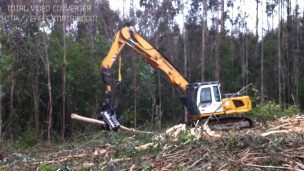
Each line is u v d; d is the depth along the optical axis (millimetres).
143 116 26219
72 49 23766
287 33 40719
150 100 26562
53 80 23234
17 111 22594
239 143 7461
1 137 19203
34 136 20141
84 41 25688
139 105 26016
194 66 36750
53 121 23562
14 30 21453
